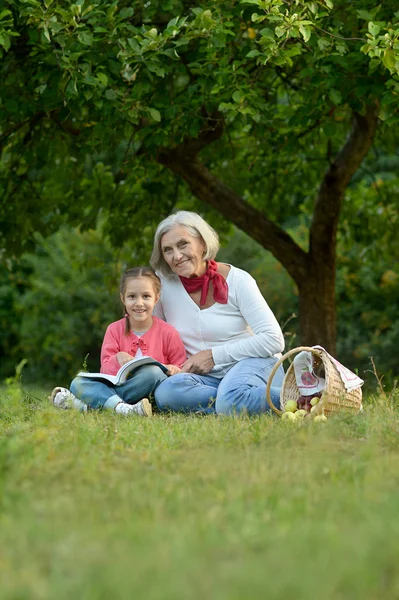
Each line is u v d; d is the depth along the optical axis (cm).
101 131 951
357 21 949
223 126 1101
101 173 1269
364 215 1452
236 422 571
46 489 372
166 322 745
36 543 290
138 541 290
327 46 898
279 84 1215
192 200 1411
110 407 676
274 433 517
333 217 1250
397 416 591
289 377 672
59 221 1299
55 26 822
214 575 252
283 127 1134
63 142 1167
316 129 1247
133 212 1302
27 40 977
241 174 1355
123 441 504
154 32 831
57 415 598
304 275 1268
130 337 731
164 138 1002
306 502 340
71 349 2186
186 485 379
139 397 700
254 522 309
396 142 1366
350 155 1215
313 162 1392
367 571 252
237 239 2139
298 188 1417
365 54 851
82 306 2214
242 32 1017
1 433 541
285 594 237
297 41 972
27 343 2227
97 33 898
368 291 2005
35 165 1175
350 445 488
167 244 713
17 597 240
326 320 1275
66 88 872
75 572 259
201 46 922
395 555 268
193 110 973
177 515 326
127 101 888
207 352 708
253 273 2114
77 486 379
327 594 238
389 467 417
